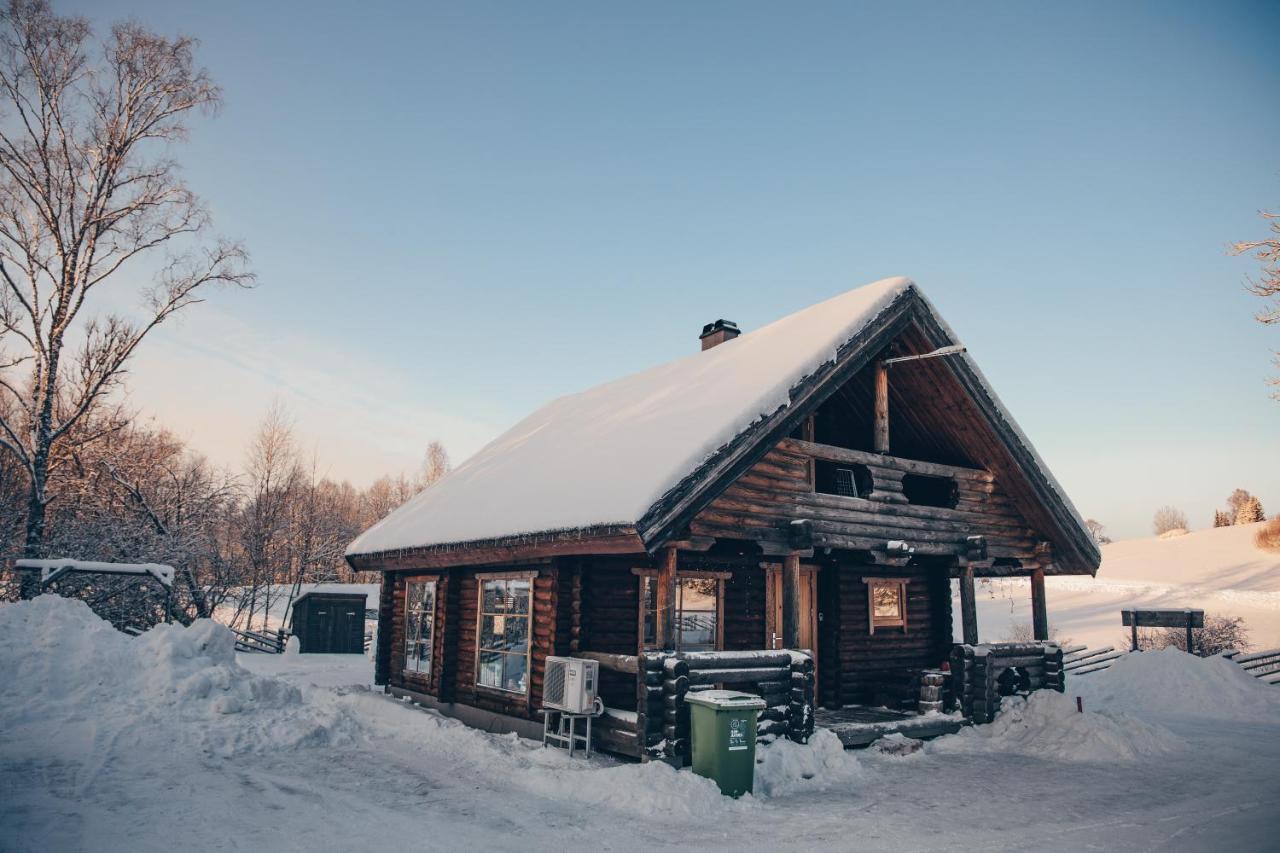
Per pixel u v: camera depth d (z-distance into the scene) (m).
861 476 12.42
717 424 9.34
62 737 9.88
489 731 11.98
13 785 7.81
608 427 12.29
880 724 11.15
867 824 7.31
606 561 10.85
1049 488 13.29
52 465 24.39
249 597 34.84
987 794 8.56
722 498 9.80
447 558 12.49
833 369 10.48
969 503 13.11
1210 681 16.36
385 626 16.09
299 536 41.00
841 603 13.52
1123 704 16.55
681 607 11.38
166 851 6.10
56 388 25.23
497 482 13.41
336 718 11.80
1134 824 7.40
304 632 29.17
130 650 12.68
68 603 13.27
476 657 12.73
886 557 11.61
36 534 21.50
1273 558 51.34
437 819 7.27
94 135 23.05
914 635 14.50
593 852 6.39
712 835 6.89
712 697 8.29
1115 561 60.25
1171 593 44.38
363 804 7.77
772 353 11.23
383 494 73.06
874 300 11.17
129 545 24.91
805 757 9.18
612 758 9.55
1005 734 11.57
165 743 9.98
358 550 16.08
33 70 21.92
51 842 6.17
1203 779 9.44
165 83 23.67
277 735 10.73
